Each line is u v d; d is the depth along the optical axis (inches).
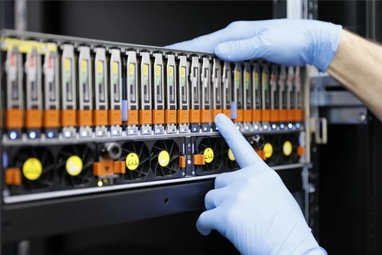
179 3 82.5
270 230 54.7
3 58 44.0
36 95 45.8
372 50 68.8
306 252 54.5
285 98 69.6
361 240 73.8
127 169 53.1
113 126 51.4
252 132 64.7
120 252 82.3
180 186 57.0
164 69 56.4
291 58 67.3
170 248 82.4
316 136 74.0
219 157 62.6
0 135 43.4
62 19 79.8
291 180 69.9
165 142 56.6
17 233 43.5
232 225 54.6
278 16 78.7
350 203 75.7
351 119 75.0
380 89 67.6
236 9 83.4
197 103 59.2
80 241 83.0
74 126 48.5
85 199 48.3
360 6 73.7
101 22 81.0
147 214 53.3
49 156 47.3
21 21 75.2
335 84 76.0
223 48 61.1
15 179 43.8
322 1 79.0
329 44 68.7
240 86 64.0
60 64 47.6
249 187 56.4
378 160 74.1
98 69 50.1
